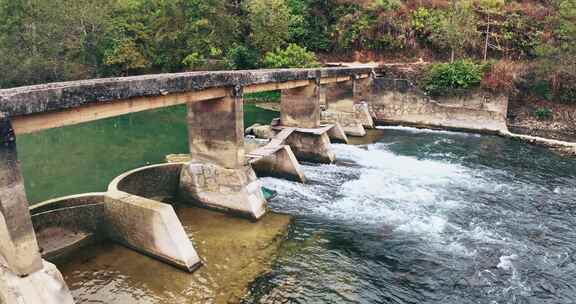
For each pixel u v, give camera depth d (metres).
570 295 10.59
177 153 23.17
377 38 38.41
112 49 43.91
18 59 42.12
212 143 14.85
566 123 29.00
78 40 43.62
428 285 10.91
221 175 14.74
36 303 7.91
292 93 22.42
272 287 10.47
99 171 20.22
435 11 37.66
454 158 23.03
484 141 26.80
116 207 11.76
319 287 10.61
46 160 22.20
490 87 29.12
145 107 11.41
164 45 44.50
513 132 29.14
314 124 22.16
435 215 15.23
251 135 25.08
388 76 33.72
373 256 12.29
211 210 15.20
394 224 14.44
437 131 29.94
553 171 20.80
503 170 20.89
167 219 10.79
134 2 47.72
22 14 43.34
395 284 10.92
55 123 9.02
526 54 34.09
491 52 35.41
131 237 11.73
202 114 14.78
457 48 35.09
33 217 10.78
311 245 12.79
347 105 29.34
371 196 17.00
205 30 42.06
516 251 12.71
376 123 32.59
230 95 14.06
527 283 11.06
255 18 38.66
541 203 16.59
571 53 28.47
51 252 11.28
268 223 14.20
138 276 10.61
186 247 10.90
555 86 29.52
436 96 31.33
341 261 11.94
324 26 41.50
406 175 19.88
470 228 14.24
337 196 16.97
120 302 9.57
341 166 21.23
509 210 15.84
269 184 18.03
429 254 12.46
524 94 30.61
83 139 26.75
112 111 10.42
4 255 7.99
